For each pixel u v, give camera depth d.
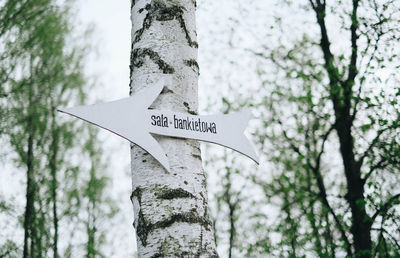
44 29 9.48
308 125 8.70
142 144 1.86
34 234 9.70
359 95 7.38
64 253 9.90
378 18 7.36
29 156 9.78
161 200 1.84
